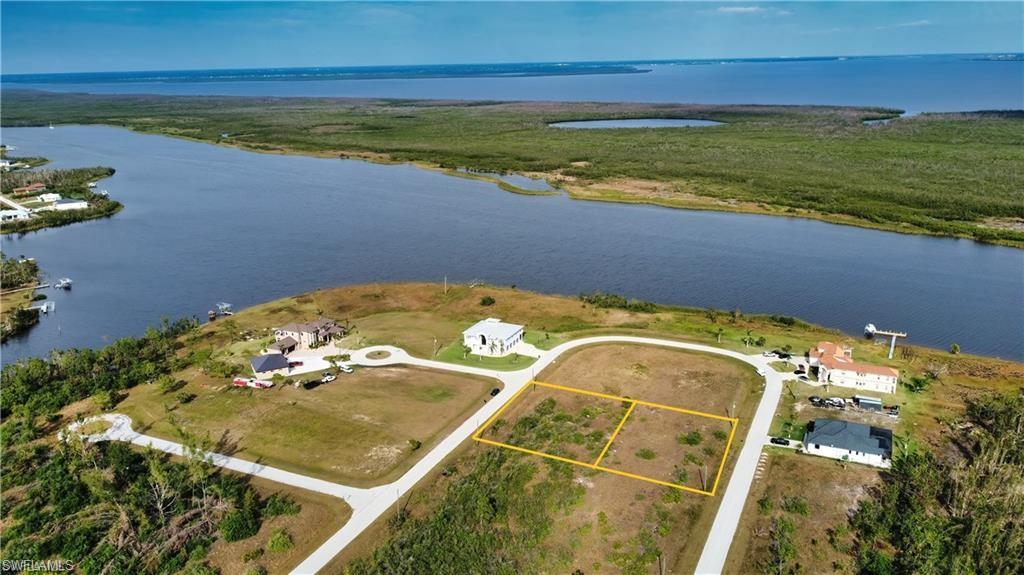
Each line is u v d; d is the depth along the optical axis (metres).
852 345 114.81
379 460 81.94
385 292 144.25
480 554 66.62
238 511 71.06
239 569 65.19
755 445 84.31
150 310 140.75
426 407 94.31
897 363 107.56
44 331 131.12
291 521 71.50
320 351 113.94
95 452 82.88
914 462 77.38
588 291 147.38
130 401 97.69
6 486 79.06
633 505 73.12
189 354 114.06
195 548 67.31
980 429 86.44
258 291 149.62
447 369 106.56
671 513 72.25
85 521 71.69
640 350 112.44
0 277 152.62
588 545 67.88
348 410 93.38
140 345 116.50
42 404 96.38
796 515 71.88
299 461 82.25
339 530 70.25
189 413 93.56
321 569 65.12
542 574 64.75
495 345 111.38
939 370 103.88
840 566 64.94
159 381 100.69
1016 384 100.06
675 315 129.88
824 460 81.06
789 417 90.62
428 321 128.00
